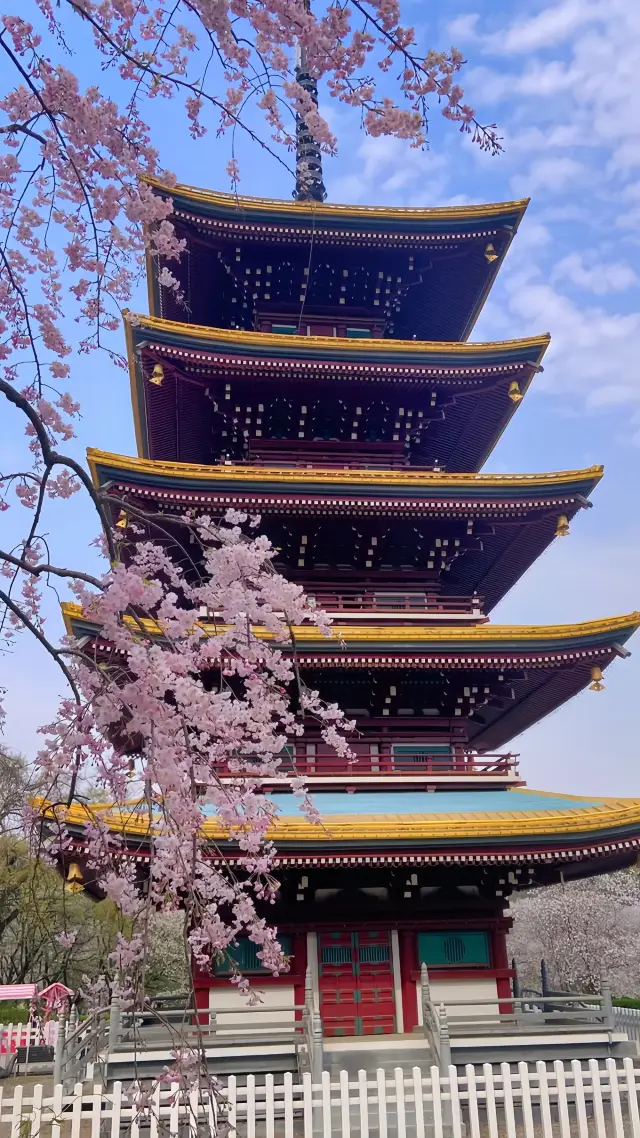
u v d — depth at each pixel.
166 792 7.81
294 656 9.15
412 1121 14.80
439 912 20.03
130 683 7.65
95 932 32.47
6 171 9.02
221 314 31.05
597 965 44.00
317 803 20.47
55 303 9.73
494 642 22.06
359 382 26.34
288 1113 13.91
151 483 22.66
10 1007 39.38
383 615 24.61
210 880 10.31
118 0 7.89
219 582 8.93
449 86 7.70
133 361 24.89
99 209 8.48
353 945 19.72
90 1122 14.07
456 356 26.14
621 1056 17.53
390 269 29.23
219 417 27.44
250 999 9.66
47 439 6.71
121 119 8.52
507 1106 14.41
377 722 23.12
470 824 18.55
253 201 26.64
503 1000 17.77
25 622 7.10
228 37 7.44
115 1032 16.39
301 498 23.48
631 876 53.25
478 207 27.73
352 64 8.01
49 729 8.69
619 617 22.27
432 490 24.12
